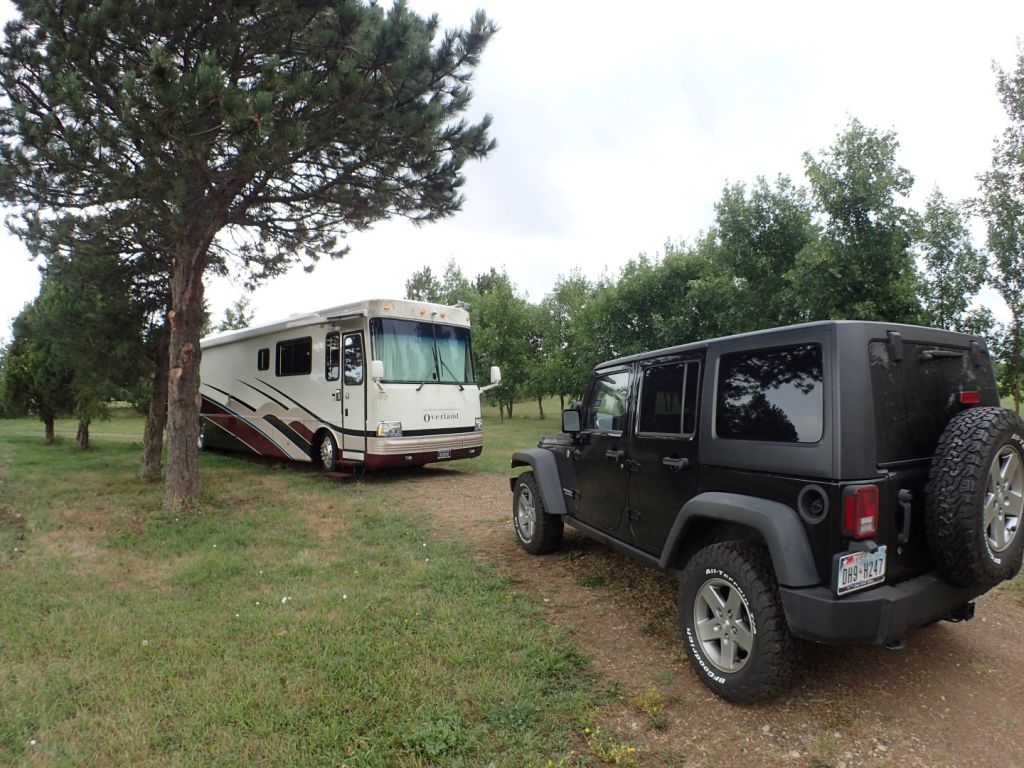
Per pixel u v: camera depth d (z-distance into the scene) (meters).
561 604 4.67
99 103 6.44
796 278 8.92
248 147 6.17
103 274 10.53
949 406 3.37
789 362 3.24
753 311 10.63
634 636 4.09
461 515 7.90
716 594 3.41
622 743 2.93
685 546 3.81
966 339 3.64
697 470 3.72
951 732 2.99
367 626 4.24
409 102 7.49
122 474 11.78
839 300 8.42
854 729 3.02
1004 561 3.08
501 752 2.87
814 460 2.98
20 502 8.94
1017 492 3.21
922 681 3.47
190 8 6.34
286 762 2.79
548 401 44.97
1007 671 3.59
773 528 3.02
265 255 11.02
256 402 13.38
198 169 6.68
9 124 6.66
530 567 5.57
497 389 26.53
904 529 2.99
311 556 6.03
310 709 3.20
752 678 3.11
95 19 5.84
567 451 5.50
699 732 3.03
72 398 16.52
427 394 10.73
